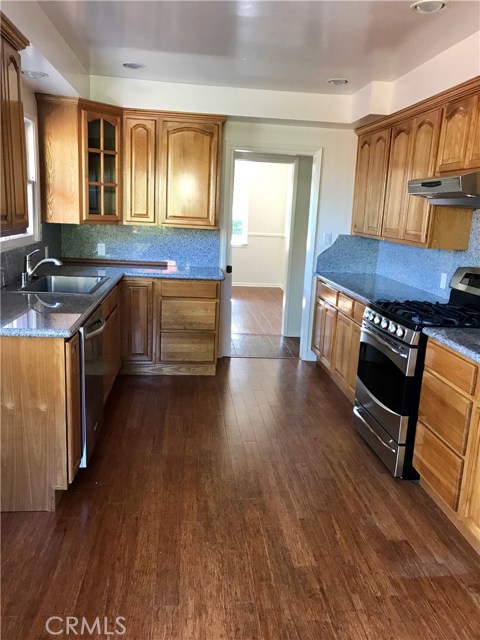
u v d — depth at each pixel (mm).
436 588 2035
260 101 4234
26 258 3322
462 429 2287
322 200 4805
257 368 4781
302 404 3922
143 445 3131
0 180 2197
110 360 3588
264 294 8664
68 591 1925
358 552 2230
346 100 4320
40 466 2367
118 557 2121
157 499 2557
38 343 2258
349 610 1899
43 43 2695
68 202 3895
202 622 1809
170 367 4438
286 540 2287
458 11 2480
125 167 4215
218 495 2621
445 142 3109
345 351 3965
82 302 2820
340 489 2732
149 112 4133
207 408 3758
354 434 3422
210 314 4324
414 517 2512
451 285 3340
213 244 4789
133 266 4664
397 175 3809
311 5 2467
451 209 3303
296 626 1812
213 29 2867
